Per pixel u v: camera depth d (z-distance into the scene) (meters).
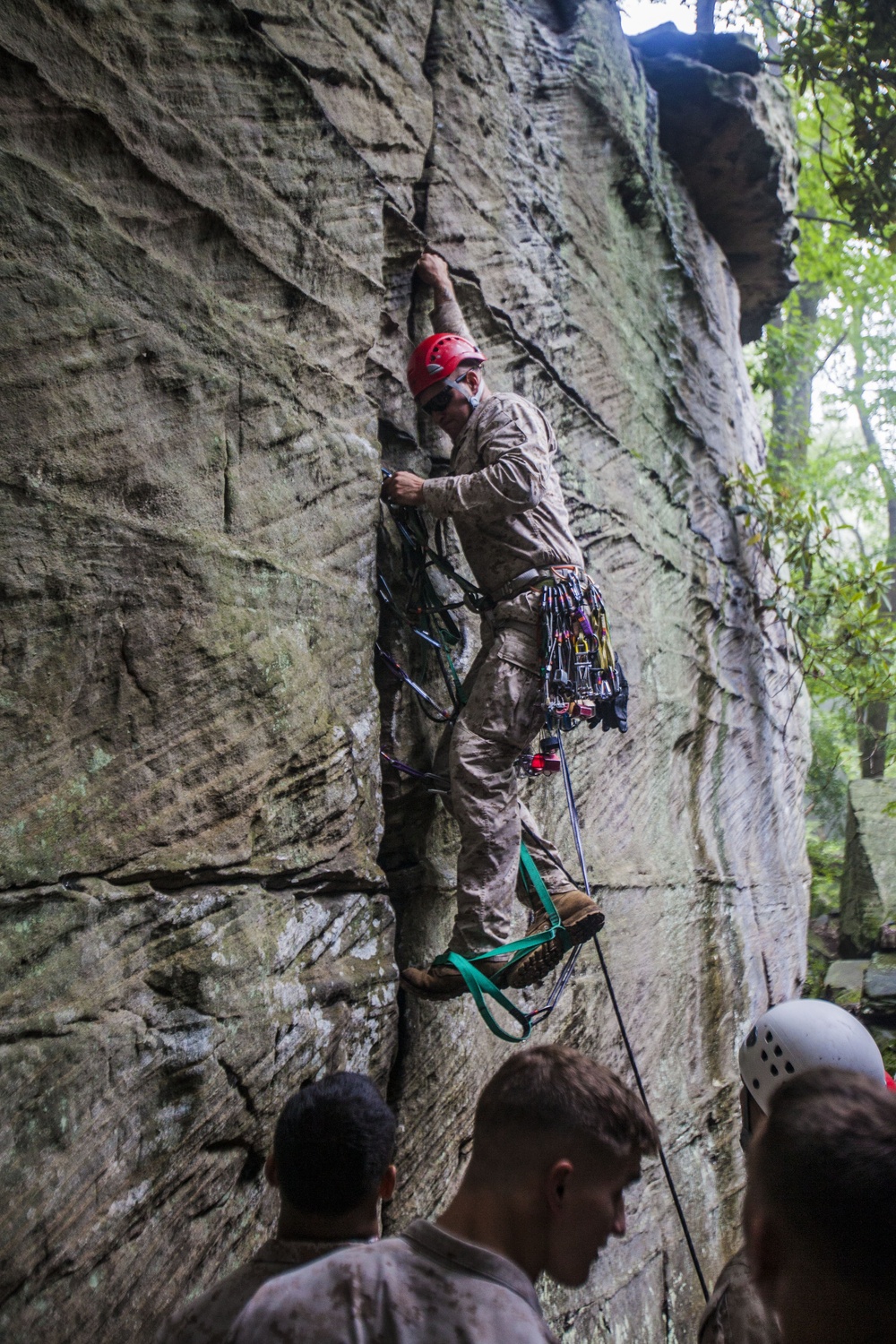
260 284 3.06
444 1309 1.26
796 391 15.38
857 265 15.40
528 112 5.17
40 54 2.47
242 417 2.93
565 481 5.25
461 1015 3.82
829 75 7.43
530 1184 1.44
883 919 10.87
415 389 3.61
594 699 3.29
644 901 5.62
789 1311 1.07
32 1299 2.06
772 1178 1.11
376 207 3.58
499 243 4.68
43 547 2.35
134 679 2.53
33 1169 2.11
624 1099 1.51
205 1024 2.52
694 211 7.62
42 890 2.25
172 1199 2.41
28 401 2.36
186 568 2.68
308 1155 1.72
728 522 7.93
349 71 3.66
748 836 7.80
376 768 3.31
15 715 2.26
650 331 6.56
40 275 2.42
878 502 18.70
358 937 3.13
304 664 3.03
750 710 8.12
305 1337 1.25
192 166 2.85
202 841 2.63
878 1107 1.12
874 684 8.85
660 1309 4.95
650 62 7.16
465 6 4.64
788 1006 2.14
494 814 3.21
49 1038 2.20
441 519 3.70
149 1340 2.26
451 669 3.73
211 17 2.95
